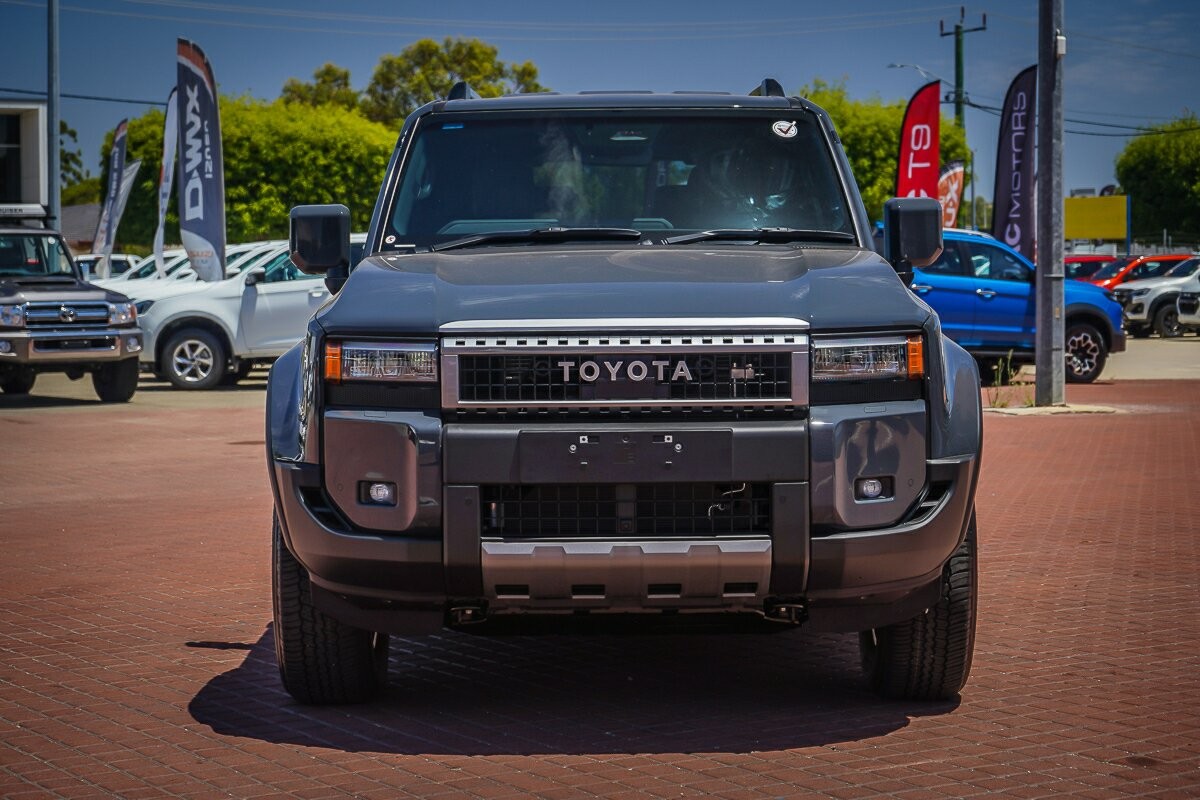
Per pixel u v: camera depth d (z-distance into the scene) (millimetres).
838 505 4465
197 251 21000
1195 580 7703
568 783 4402
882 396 4594
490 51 79188
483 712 5270
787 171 5852
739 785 4367
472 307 4574
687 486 4477
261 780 4453
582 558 4426
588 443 4410
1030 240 20562
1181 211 83188
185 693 5531
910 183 21906
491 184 5836
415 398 4523
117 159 30141
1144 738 4844
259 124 52656
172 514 10188
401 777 4477
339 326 4613
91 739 4918
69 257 20000
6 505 10633
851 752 4711
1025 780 4395
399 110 78500
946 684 5262
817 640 6488
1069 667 5863
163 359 21312
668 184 5828
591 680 5777
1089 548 8680
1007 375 21578
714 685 5676
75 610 7082
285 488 4695
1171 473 12000
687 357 4449
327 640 5105
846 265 5023
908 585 4672
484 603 4633
